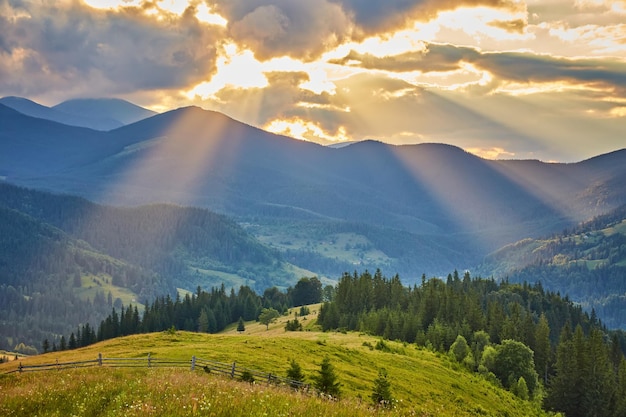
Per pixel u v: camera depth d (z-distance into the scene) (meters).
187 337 91.25
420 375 76.12
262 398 20.86
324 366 44.44
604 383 119.50
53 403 24.09
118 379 33.31
